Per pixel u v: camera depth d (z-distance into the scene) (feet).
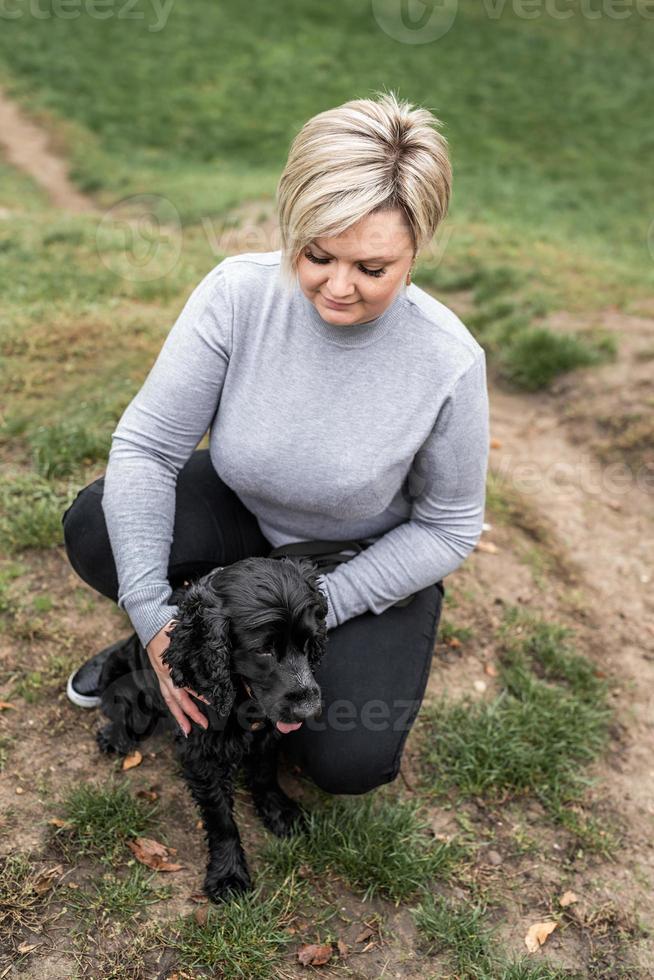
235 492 8.65
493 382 19.84
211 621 6.87
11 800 8.38
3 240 27.48
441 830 8.94
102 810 8.22
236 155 52.65
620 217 45.29
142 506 7.77
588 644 12.00
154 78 63.16
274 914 7.79
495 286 25.07
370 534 8.58
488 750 9.56
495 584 12.71
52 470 12.98
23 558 11.34
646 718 10.87
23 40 66.59
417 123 6.53
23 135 52.13
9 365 16.10
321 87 64.64
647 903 8.54
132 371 16.25
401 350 7.36
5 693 9.48
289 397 7.47
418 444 7.56
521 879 8.60
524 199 46.11
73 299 20.84
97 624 10.52
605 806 9.55
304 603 7.04
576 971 7.83
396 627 8.34
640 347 19.85
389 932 7.85
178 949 7.36
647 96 68.64
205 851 8.32
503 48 74.95
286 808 8.69
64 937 7.29
